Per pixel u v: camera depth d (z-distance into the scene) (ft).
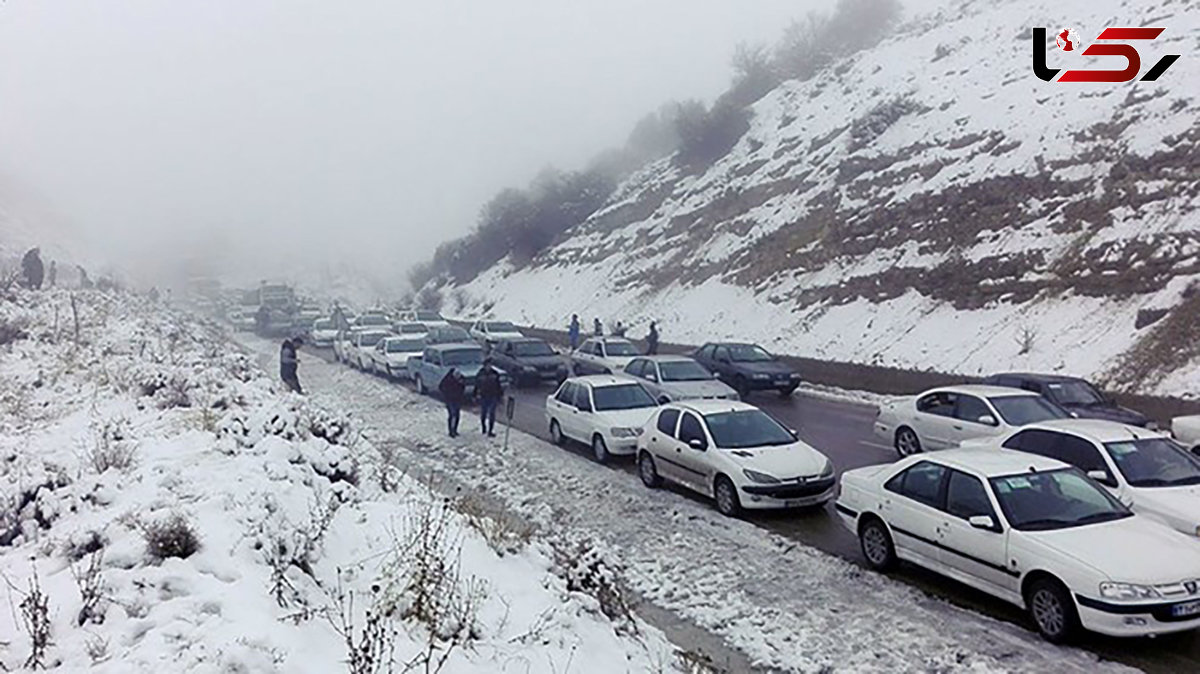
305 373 111.75
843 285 105.60
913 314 91.40
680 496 43.27
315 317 191.83
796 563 32.50
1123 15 116.98
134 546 20.31
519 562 25.04
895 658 23.82
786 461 39.24
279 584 18.58
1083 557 23.98
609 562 27.71
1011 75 118.42
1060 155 93.09
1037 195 91.09
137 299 136.05
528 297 190.70
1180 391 59.67
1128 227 78.02
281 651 16.01
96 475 27.66
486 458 54.34
